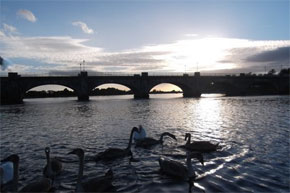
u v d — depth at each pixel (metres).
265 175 10.18
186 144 14.78
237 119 28.28
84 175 10.53
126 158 12.91
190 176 9.96
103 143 16.78
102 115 35.69
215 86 167.50
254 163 11.70
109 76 94.75
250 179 9.77
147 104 60.53
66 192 8.91
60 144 16.80
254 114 33.34
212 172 10.58
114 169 11.22
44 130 23.16
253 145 15.29
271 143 15.80
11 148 15.86
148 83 102.81
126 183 9.56
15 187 8.58
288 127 22.05
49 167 10.43
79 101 82.94
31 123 28.67
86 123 27.30
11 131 22.97
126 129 22.38
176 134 19.56
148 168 11.29
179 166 10.31
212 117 30.77
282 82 125.25
